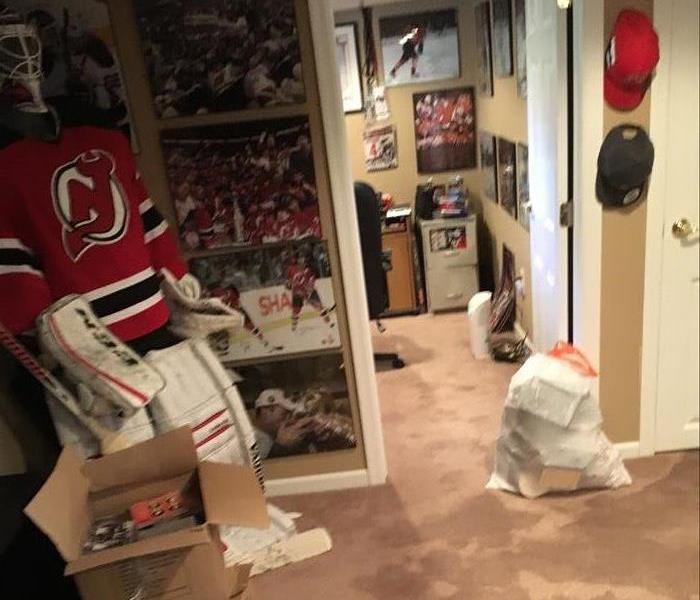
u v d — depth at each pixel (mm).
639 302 2393
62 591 1666
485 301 3656
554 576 2080
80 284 1726
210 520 1436
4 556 1422
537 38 2609
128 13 2033
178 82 2098
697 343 2445
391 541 2316
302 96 2113
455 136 4551
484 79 4098
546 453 2357
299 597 2105
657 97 2139
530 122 2883
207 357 2033
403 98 4512
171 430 1721
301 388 2496
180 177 2205
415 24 4344
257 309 2375
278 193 2227
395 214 4410
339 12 4352
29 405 1953
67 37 2029
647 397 2516
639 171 2170
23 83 1643
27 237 1666
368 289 3631
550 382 2326
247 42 2059
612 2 2055
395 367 3723
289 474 2639
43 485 1506
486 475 2633
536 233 2979
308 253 2305
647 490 2416
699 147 2199
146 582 1462
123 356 1712
